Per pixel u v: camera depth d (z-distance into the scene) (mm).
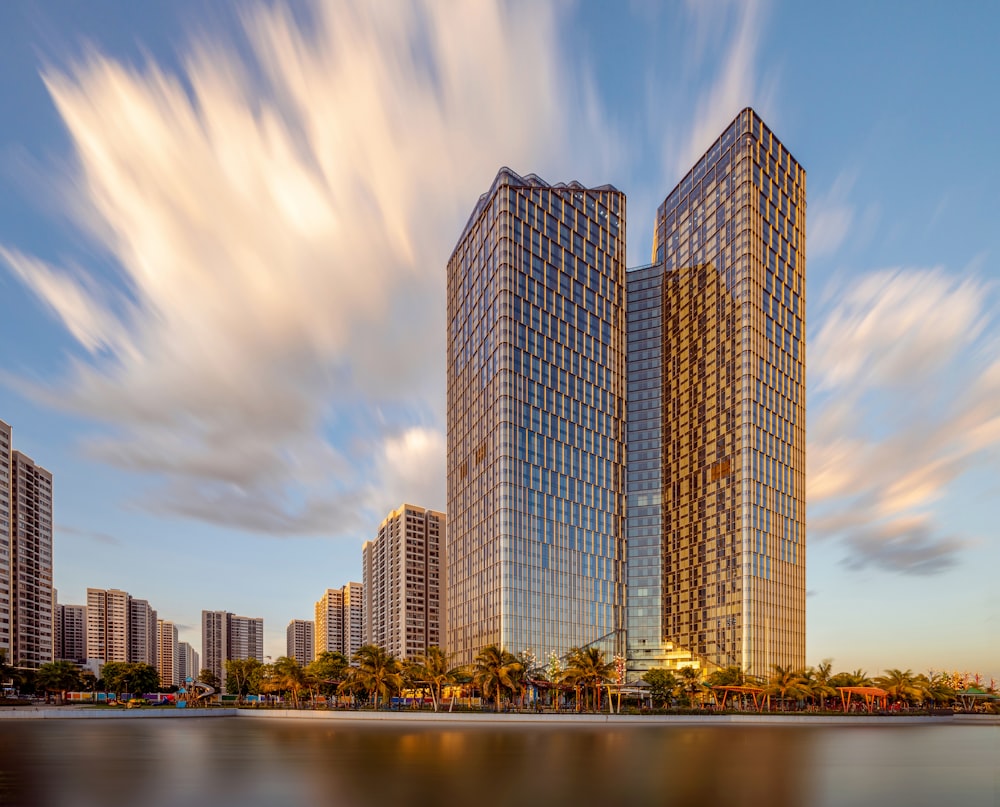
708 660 173875
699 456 188625
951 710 158000
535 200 176375
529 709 117125
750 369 178500
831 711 129875
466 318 189000
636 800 32188
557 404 171250
